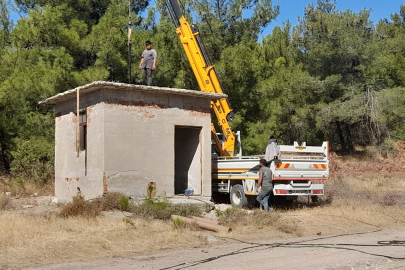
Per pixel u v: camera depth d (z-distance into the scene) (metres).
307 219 12.05
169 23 23.23
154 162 13.65
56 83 19.88
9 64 21.56
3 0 23.62
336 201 15.35
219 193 16.09
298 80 30.77
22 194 17.48
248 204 14.22
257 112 25.72
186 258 7.60
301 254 7.98
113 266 7.00
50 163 20.19
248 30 24.95
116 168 12.97
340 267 7.02
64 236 8.84
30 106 20.98
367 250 8.42
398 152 31.38
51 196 16.69
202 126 14.80
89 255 7.75
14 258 7.39
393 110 31.44
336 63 34.81
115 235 9.11
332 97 34.94
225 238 9.55
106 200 12.28
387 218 12.71
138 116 13.48
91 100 13.52
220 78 22.55
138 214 11.54
